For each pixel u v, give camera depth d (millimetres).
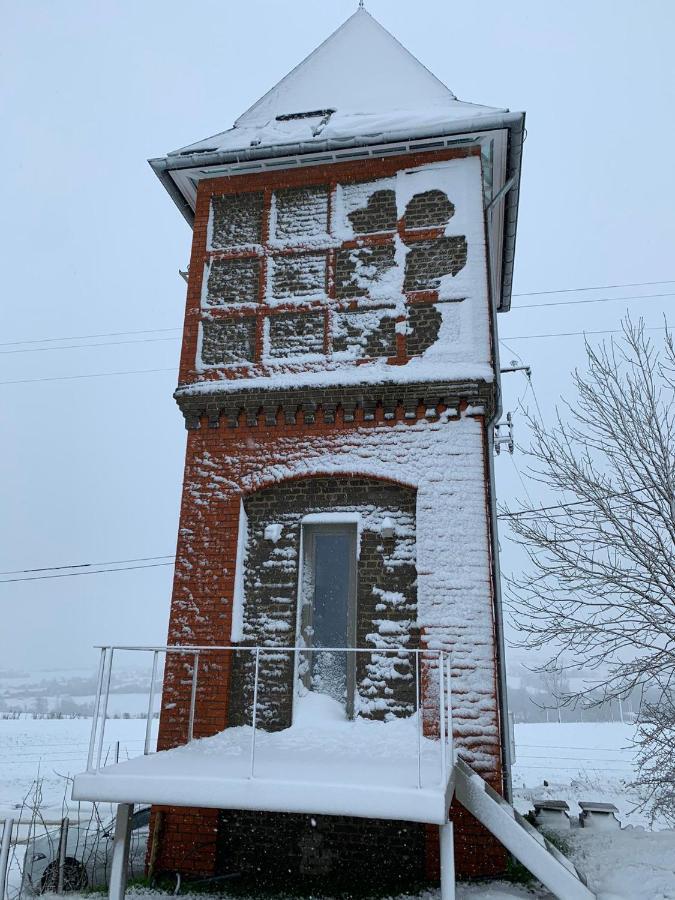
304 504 8359
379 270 9086
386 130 9273
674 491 9281
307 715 7621
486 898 6129
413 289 8883
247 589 8172
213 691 7785
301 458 8422
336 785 5242
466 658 7312
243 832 7383
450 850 5336
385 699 7457
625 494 9391
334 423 8492
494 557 8836
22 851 11359
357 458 8273
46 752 32094
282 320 9141
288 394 8641
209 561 8234
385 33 11625
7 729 49625
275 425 8641
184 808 7496
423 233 9094
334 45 11625
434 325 8664
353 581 8148
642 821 14414
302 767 5980
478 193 9148
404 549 7938
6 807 16984
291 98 11000
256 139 9906
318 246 9359
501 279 12875
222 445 8695
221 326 9312
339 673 7859
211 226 9875
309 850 7203
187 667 7922
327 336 8906
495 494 9375
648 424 9422
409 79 10844
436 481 7992
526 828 6559
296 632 7898
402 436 8266
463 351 8430
